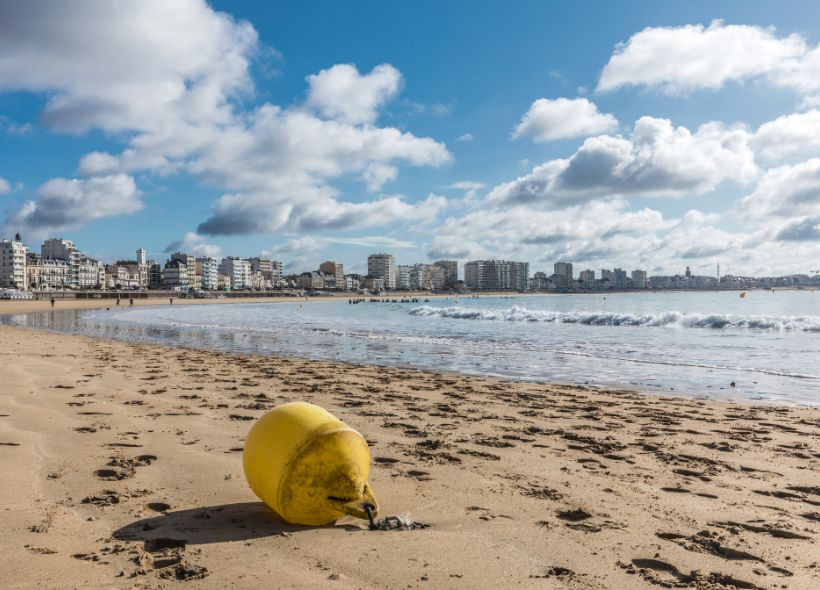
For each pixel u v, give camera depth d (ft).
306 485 12.89
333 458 13.10
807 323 91.91
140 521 13.29
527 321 122.42
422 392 35.27
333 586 10.08
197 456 19.10
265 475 13.37
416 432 24.03
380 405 30.45
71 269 634.02
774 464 20.01
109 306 293.64
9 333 90.99
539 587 10.27
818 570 11.56
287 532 12.77
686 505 15.51
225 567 10.84
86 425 23.59
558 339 77.77
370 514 13.15
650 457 20.76
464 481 17.10
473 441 22.63
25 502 14.34
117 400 29.91
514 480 17.38
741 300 384.06
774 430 25.70
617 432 24.90
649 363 52.03
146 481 16.38
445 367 49.57
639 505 15.38
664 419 27.94
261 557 11.34
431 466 18.78
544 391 36.42
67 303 324.19
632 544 12.60
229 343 76.02
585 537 12.90
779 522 14.33
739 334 83.76
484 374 45.03
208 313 208.74
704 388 38.55
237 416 26.20
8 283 537.24
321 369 46.62
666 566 11.53
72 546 11.76
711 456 21.02
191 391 33.68
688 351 61.77
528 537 12.77
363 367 48.34
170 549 11.73
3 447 19.63
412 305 364.99
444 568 10.96
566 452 21.17
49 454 18.98
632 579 10.80
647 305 293.02
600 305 304.09
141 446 20.40
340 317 165.37
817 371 46.70
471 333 90.63
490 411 29.35
